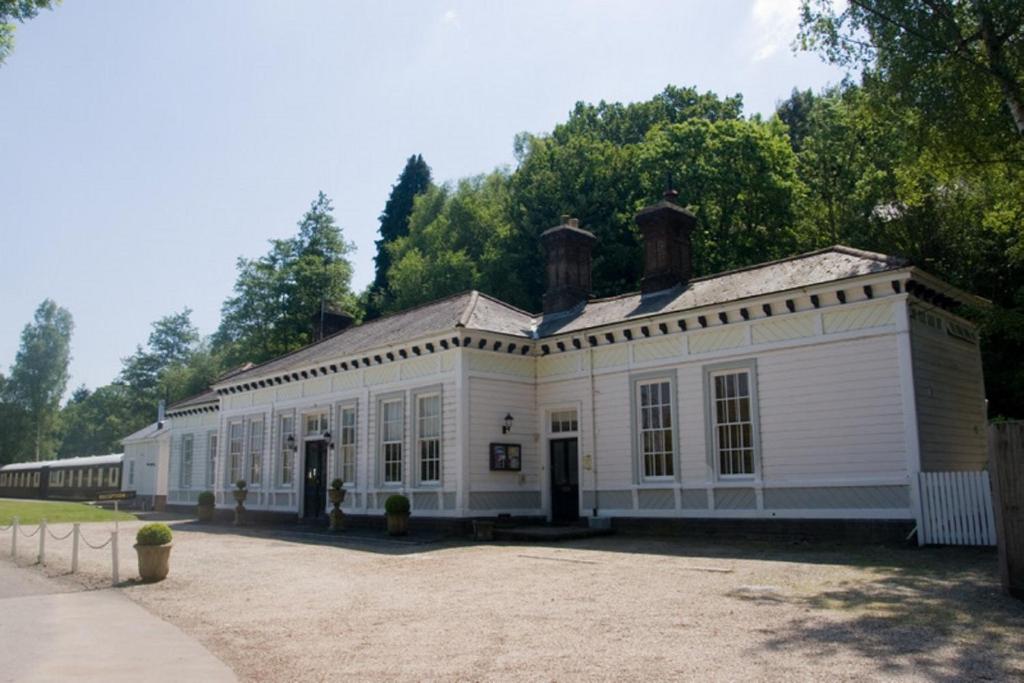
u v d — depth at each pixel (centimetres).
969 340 1733
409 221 5219
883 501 1447
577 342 2011
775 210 3425
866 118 1698
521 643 749
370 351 2212
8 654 768
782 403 1608
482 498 1953
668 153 3544
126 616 984
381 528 2109
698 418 1747
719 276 1941
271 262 5228
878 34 1498
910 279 1441
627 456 1878
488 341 2011
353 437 2320
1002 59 1402
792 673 616
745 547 1477
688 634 759
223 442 2927
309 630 857
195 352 7456
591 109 4756
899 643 701
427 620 882
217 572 1341
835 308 1548
